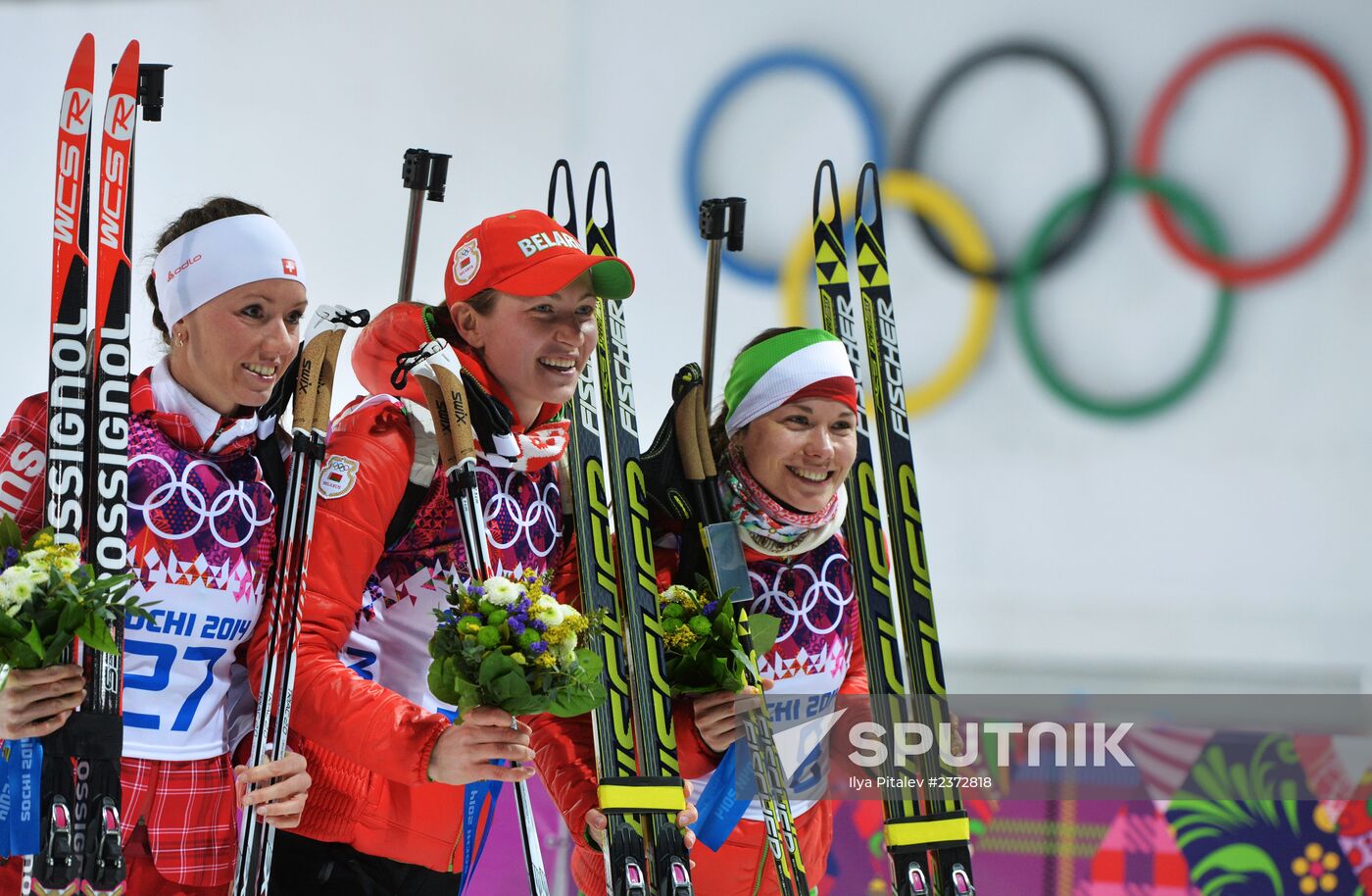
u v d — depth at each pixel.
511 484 9.09
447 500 8.87
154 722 8.10
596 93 25.09
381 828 8.80
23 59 22.48
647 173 25.31
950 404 25.00
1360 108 22.58
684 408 9.84
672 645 9.42
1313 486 22.91
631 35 25.19
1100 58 24.03
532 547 9.23
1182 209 23.64
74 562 7.60
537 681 8.06
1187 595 23.42
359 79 23.47
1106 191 24.05
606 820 9.22
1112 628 23.72
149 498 8.08
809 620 10.16
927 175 24.92
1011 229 24.55
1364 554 22.58
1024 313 24.50
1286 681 22.66
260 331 8.34
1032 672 23.75
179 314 8.34
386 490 8.57
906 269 25.12
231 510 8.34
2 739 7.65
